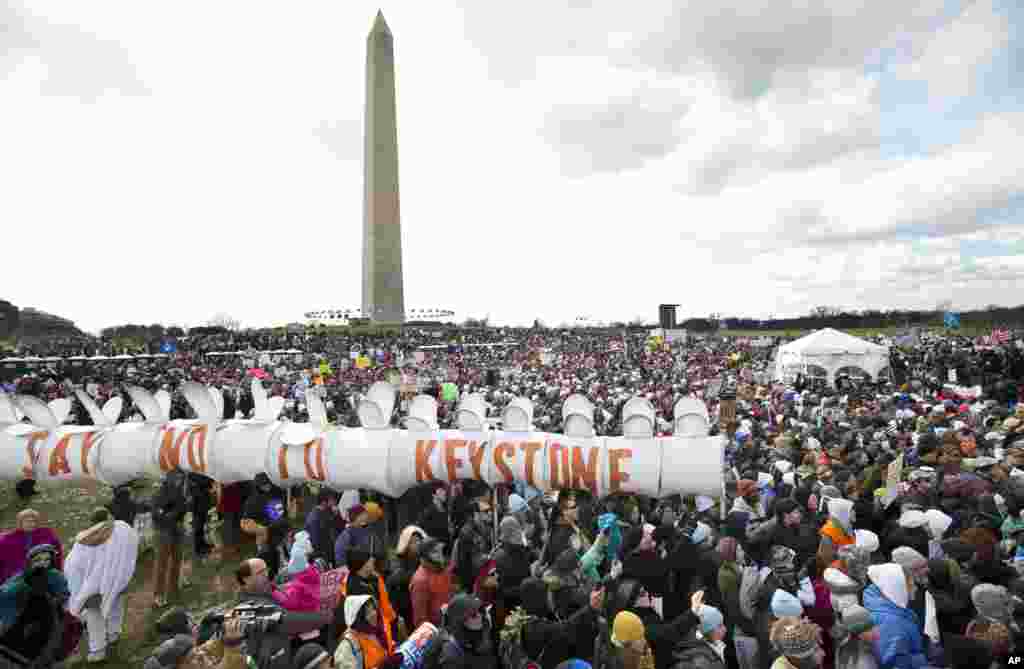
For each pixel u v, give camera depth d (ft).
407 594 20.67
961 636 14.92
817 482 28.86
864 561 19.75
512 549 19.74
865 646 15.49
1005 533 23.07
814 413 53.93
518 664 15.75
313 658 13.79
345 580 18.26
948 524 22.70
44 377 87.66
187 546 36.73
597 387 74.49
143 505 34.86
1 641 17.19
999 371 84.58
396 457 32.55
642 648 14.42
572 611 17.30
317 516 26.86
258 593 17.12
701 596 16.98
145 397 36.42
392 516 35.88
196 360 125.59
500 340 214.28
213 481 36.42
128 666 23.43
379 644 16.11
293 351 147.23
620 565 20.65
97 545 23.88
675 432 31.96
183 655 14.15
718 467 29.76
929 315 330.54
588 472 30.30
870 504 27.37
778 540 20.74
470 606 14.89
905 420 45.93
